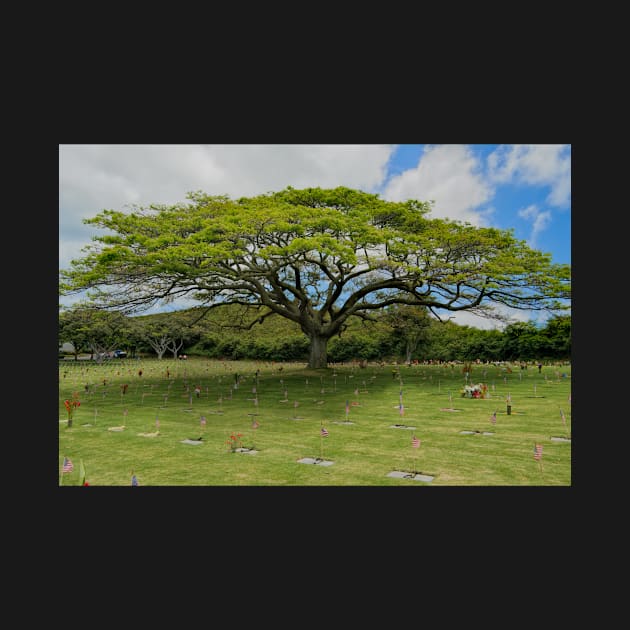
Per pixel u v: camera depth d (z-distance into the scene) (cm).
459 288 2573
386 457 931
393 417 1368
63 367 3800
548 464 869
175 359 5069
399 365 3659
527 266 2484
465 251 2412
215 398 1847
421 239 2319
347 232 2225
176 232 2039
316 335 3081
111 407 1659
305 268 2805
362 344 4475
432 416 1372
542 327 3638
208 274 2048
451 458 917
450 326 4644
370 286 2834
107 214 2080
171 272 1927
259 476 822
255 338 5056
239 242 1927
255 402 1625
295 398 1802
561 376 2392
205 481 798
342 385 2203
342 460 917
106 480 809
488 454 942
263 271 2250
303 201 2627
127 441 1105
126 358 5534
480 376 2522
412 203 2675
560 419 1287
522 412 1405
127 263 1850
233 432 1195
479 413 1405
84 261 2025
